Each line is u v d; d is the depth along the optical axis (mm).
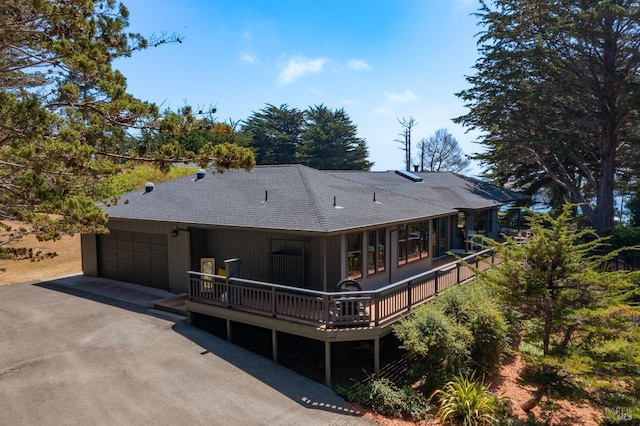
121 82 8391
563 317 6688
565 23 23391
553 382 6941
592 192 33406
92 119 7910
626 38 23094
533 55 25172
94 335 9969
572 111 24875
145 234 14414
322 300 8836
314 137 54406
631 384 6832
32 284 15133
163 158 8078
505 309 9688
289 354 9852
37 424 6262
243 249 12352
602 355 6449
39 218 9344
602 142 25547
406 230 14219
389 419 7277
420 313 8984
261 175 15125
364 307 8891
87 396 7137
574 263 6809
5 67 8188
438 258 18125
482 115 29266
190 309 10898
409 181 22391
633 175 27422
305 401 7566
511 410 7934
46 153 6414
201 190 14875
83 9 7734
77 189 9039
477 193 22688
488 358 9211
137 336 9953
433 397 8125
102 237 15938
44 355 8781
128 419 6484
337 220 10273
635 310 6301
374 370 9086
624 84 22062
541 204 38875
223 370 8477
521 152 28203
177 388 7590
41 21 7504
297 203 11531
